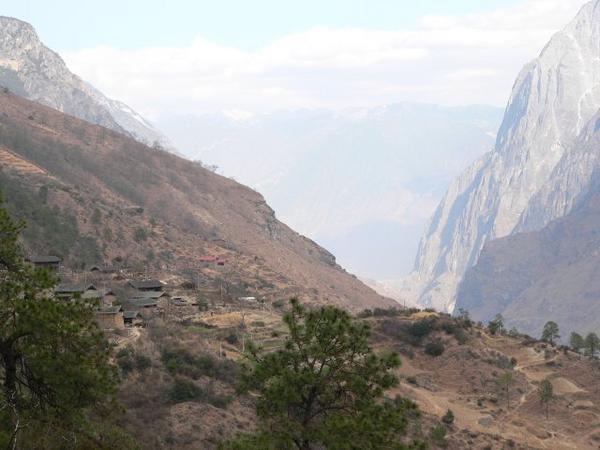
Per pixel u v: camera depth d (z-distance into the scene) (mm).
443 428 103625
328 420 36594
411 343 149000
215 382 89750
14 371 34000
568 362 149000
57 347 34656
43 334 34000
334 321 39031
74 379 34656
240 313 139000
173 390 81750
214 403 83000
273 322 132500
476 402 130750
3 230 36000
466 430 113500
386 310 168125
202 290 171125
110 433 40656
